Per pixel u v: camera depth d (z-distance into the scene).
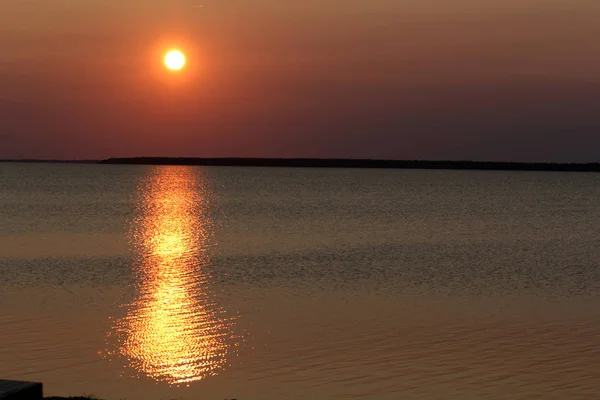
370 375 28.31
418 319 39.03
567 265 64.75
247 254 68.38
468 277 56.50
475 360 30.59
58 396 24.34
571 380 27.89
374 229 95.19
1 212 115.81
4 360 29.73
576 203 160.75
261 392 26.20
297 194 183.00
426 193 198.25
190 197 164.50
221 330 35.97
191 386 27.00
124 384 27.00
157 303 43.00
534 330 36.50
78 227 93.06
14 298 43.97
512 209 138.50
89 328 35.75
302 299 45.28
